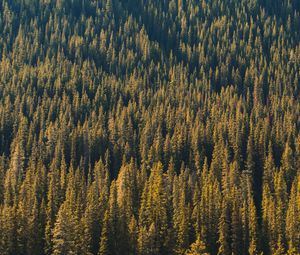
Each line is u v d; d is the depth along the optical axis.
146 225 102.50
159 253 99.00
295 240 98.81
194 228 101.94
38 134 154.50
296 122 158.00
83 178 120.44
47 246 95.44
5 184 116.12
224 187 118.44
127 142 142.25
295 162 133.25
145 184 109.25
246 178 122.31
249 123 151.50
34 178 114.75
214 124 151.75
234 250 100.56
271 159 129.38
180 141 141.25
